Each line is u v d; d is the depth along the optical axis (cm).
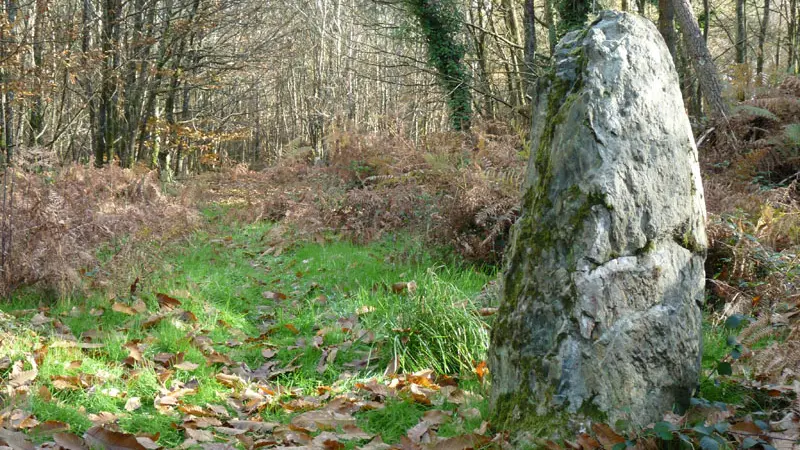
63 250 534
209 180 1261
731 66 931
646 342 293
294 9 2622
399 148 1003
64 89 1554
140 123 1800
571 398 287
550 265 298
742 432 277
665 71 314
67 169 916
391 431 329
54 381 364
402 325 451
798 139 721
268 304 582
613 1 1842
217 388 390
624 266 291
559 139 304
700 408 297
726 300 481
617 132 295
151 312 509
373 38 2728
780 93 879
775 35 2288
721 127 841
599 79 300
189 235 753
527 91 1378
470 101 1562
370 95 2828
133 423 335
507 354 309
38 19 1291
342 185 973
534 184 318
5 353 398
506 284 319
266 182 1170
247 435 333
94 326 471
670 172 305
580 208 292
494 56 1861
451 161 786
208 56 1828
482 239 659
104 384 379
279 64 2328
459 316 438
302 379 407
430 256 663
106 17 1595
